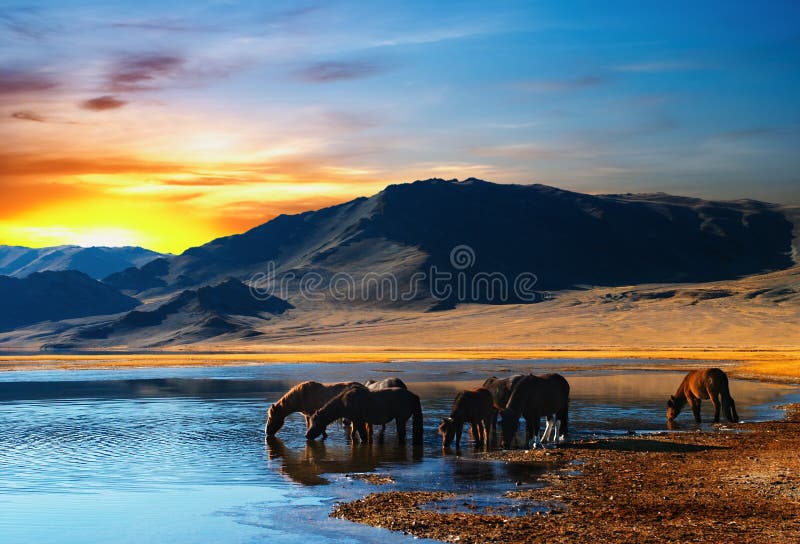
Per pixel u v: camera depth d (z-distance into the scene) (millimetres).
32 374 66875
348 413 26797
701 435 27516
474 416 26125
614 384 53625
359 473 21031
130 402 41406
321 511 16656
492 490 18531
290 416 35875
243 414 35844
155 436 28547
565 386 26828
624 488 18469
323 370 73125
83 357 107000
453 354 115938
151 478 20391
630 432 28750
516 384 26188
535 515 15945
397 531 14891
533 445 25625
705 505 16531
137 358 101312
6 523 15734
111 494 18422
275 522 15727
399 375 65312
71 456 23859
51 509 16906
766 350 129875
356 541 14328
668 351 126812
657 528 14742
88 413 36094
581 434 28375
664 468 21016
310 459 23500
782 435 27250
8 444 26312
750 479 19203
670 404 31766
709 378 31312
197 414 35781
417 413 27094
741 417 33344
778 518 15344
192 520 15938
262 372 69688
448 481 19766
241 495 18312
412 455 24297
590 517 15703
